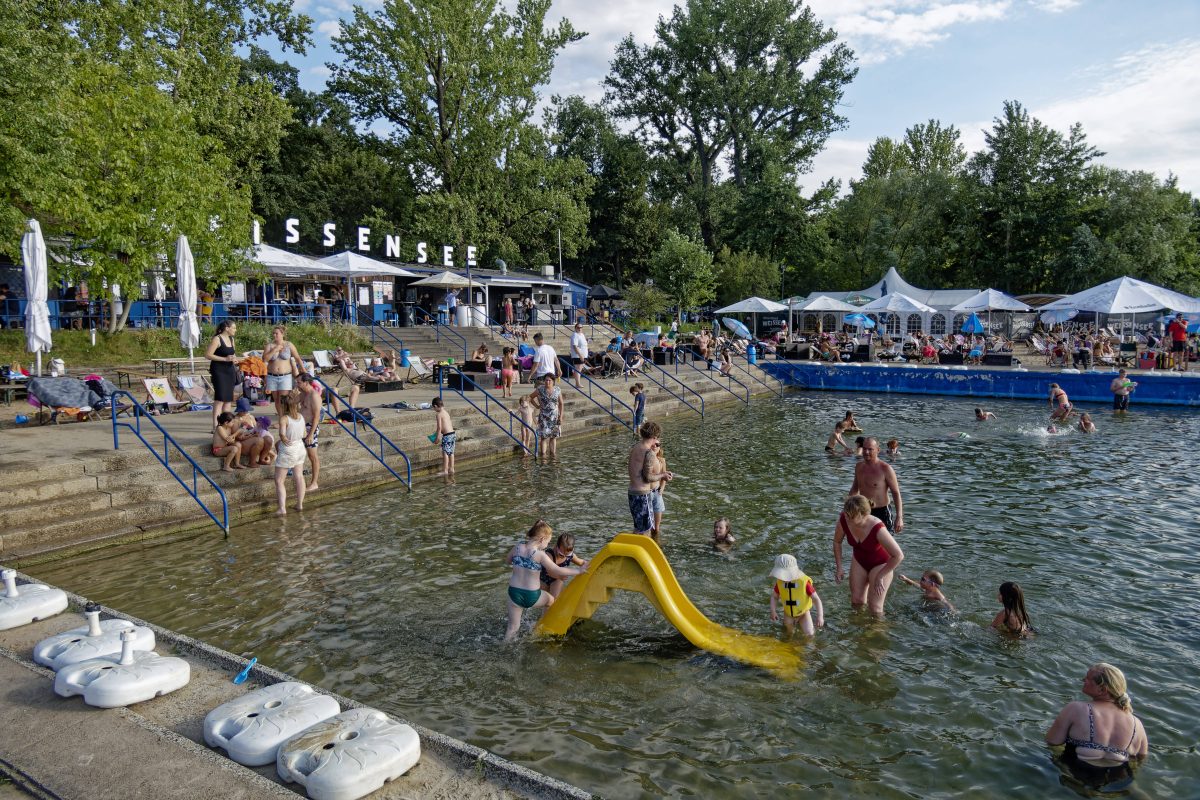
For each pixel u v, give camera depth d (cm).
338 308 3312
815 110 5934
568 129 6631
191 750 443
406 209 4672
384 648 710
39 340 1397
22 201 1781
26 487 1020
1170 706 593
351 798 397
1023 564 923
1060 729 528
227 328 1262
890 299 3941
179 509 1102
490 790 418
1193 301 3234
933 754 533
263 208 4775
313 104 5403
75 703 504
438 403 1444
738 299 5441
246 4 3606
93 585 872
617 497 1291
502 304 4122
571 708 598
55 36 2297
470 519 1158
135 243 2014
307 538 1061
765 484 1372
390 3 4166
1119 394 2322
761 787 495
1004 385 2755
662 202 6519
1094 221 5012
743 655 684
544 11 4591
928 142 6981
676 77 6034
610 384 2464
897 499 862
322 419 1448
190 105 3144
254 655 695
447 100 4397
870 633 728
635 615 783
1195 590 835
